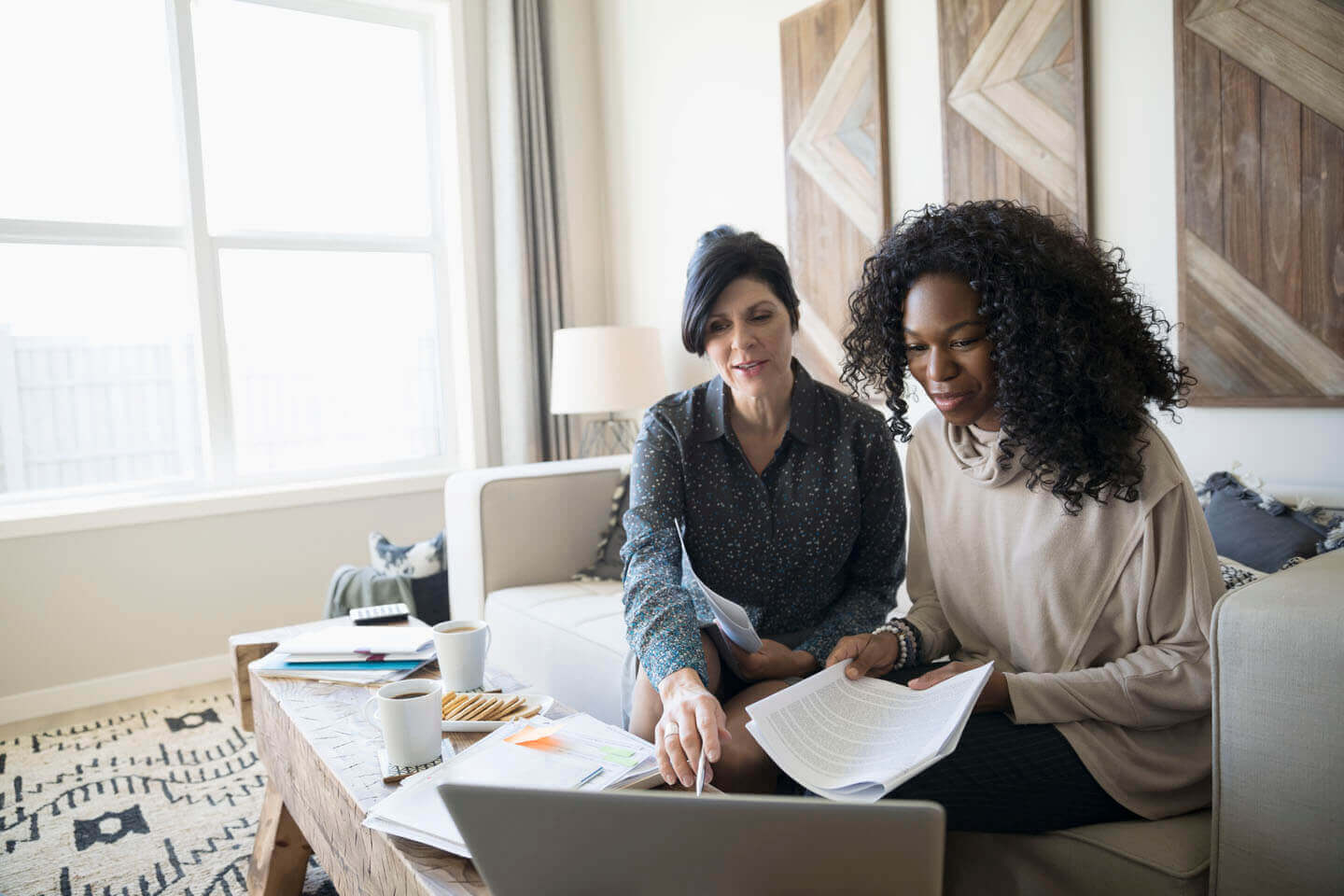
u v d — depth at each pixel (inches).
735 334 57.6
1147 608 42.8
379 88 153.1
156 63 134.7
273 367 146.3
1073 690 41.8
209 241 137.3
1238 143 77.0
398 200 155.9
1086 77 87.7
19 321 127.4
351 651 67.4
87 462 133.0
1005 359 42.4
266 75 143.5
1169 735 42.9
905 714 40.8
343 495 142.2
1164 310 84.0
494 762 44.6
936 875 23.7
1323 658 34.2
